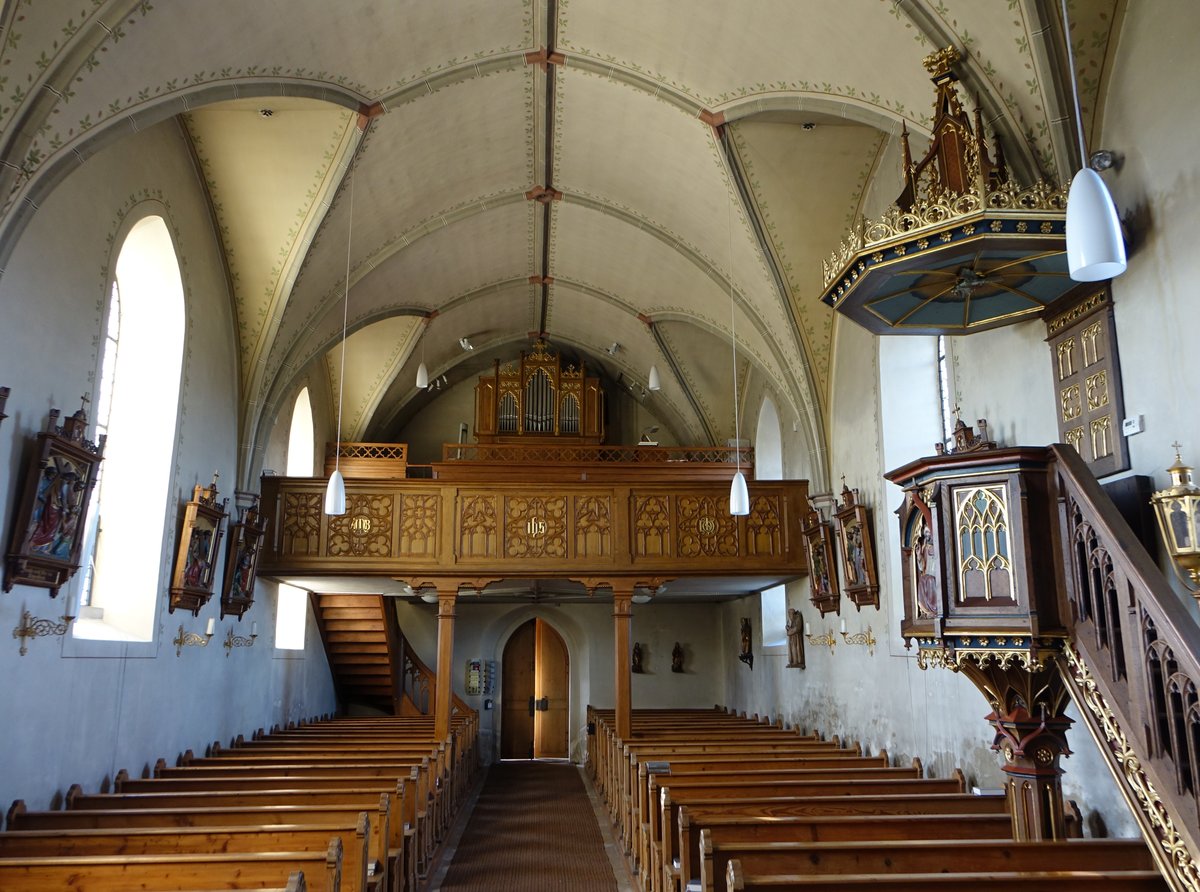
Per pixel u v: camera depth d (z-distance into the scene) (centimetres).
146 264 1173
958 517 653
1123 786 538
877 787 922
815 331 1430
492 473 1958
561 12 1123
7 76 768
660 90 1184
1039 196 690
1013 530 619
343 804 877
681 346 2056
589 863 1184
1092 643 572
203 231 1280
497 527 1573
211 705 1339
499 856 1227
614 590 1585
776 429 2002
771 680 1934
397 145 1283
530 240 1773
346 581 1672
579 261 1827
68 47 790
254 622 1562
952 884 501
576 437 2256
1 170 789
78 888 581
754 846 580
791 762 1126
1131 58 730
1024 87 781
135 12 815
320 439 2008
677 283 1697
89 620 1076
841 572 1428
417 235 1548
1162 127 692
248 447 1435
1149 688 506
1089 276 535
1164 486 673
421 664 2384
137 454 1156
